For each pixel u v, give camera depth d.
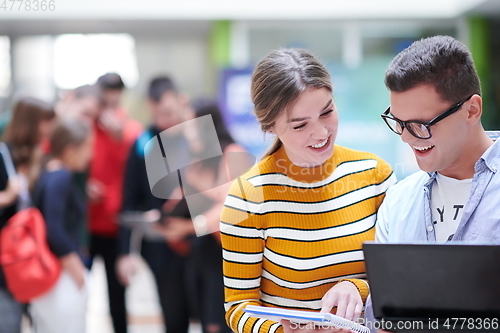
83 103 3.78
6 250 2.53
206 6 5.32
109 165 3.70
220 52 5.52
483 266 1.11
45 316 2.59
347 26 5.61
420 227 1.44
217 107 2.42
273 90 1.47
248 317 1.55
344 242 1.57
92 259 3.64
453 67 1.27
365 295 1.50
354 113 4.91
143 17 5.22
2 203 2.59
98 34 5.55
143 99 5.73
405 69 1.30
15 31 5.48
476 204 1.32
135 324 4.16
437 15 5.46
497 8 5.20
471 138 1.34
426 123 1.29
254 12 5.36
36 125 2.81
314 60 1.51
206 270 2.58
